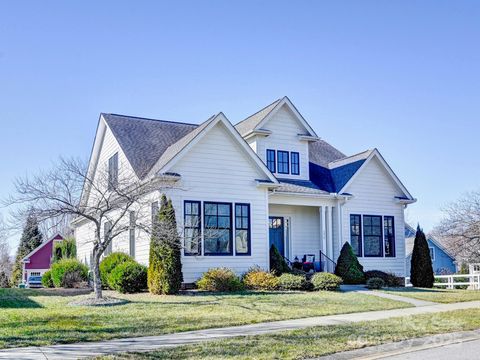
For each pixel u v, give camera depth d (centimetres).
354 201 2475
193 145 1967
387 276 2319
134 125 2434
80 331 1094
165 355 880
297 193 2286
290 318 1316
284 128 2477
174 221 1755
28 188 1905
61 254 3322
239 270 2042
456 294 1956
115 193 1773
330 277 1958
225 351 911
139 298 1652
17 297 1739
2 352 909
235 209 2067
